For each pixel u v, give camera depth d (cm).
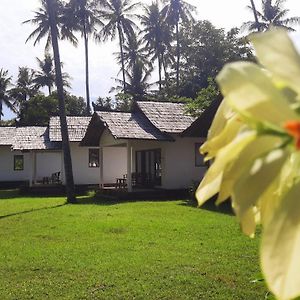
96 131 2128
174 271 708
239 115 57
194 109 1947
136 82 5034
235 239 944
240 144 54
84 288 639
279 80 52
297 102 51
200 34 4150
